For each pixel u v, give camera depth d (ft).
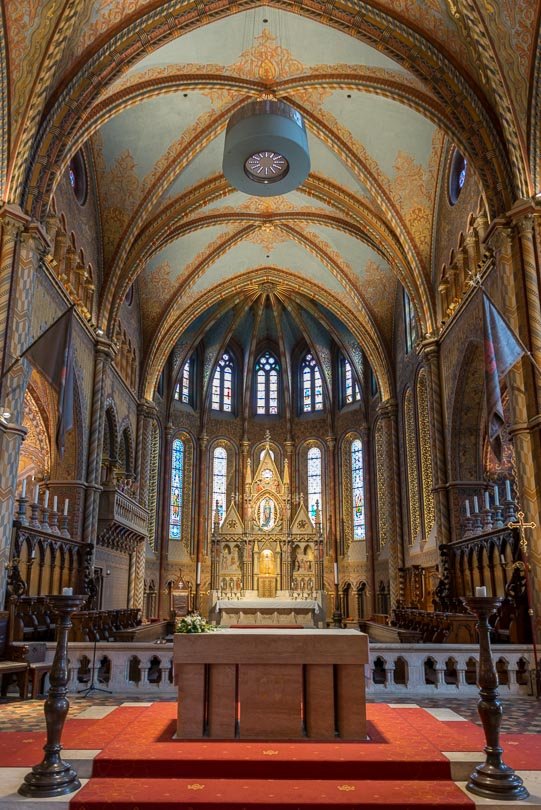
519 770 20.06
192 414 102.58
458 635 41.50
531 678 35.70
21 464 70.08
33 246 41.50
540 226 40.50
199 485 100.27
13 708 30.32
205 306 88.89
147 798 17.74
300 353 108.68
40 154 43.32
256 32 50.24
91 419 59.67
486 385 34.71
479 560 52.19
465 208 55.52
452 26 43.14
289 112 39.55
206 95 57.31
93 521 57.82
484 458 58.80
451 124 46.65
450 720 27.09
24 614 39.83
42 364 36.24
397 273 67.41
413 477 77.30
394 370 85.35
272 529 92.79
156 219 66.85
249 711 23.53
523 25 38.96
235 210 74.49
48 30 39.65
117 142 59.77
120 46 44.96
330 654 23.76
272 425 106.93
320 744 22.25
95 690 35.42
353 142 60.59
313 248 80.69
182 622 25.34
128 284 66.13
